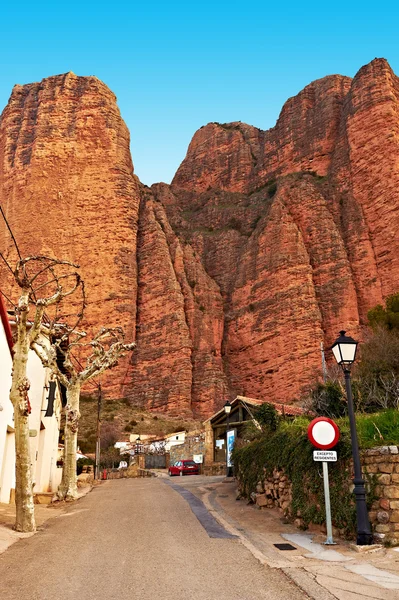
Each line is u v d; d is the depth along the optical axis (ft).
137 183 314.96
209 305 266.16
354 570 24.39
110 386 239.30
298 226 259.39
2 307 49.78
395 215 237.04
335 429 33.17
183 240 295.89
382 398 56.65
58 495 66.13
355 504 31.42
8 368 54.08
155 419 220.23
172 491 68.85
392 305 127.75
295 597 20.24
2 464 56.85
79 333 68.85
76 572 24.36
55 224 267.18
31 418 71.82
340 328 228.43
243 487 53.62
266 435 49.70
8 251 262.67
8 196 278.46
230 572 24.30
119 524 40.34
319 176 282.97
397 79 274.77
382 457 30.89
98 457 137.49
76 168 280.51
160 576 23.52
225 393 239.91
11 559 27.68
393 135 250.78
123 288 257.55
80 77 304.30
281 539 33.14
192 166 375.04
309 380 221.05
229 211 315.58
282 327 237.04
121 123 299.17
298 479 38.27
